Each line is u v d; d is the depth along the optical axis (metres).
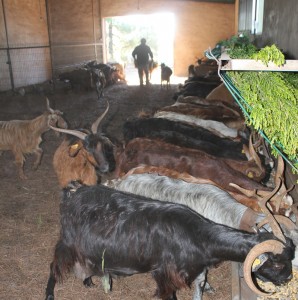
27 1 18.58
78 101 16.42
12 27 17.67
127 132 7.84
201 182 4.75
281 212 4.24
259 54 3.53
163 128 7.57
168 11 23.52
